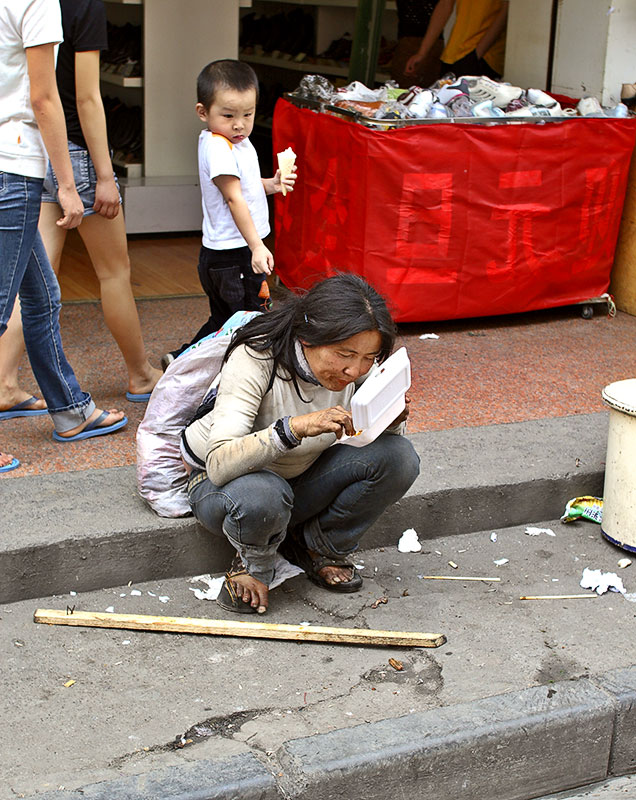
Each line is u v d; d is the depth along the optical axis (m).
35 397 4.37
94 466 3.82
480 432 4.24
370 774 2.55
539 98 5.64
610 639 3.19
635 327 5.82
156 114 7.61
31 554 3.18
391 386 2.83
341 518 3.23
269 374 2.96
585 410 4.58
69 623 3.12
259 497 2.96
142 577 3.38
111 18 9.02
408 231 5.25
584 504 3.92
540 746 2.75
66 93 3.92
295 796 2.48
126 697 2.82
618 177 5.67
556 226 5.59
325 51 9.21
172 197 7.50
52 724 2.69
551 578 3.55
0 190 3.39
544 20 6.29
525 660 3.06
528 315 5.95
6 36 3.27
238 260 4.41
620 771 2.90
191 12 7.49
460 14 6.72
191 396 3.33
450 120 5.20
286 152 4.44
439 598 3.39
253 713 2.78
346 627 3.20
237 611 3.24
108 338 5.28
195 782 2.45
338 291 2.78
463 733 2.66
